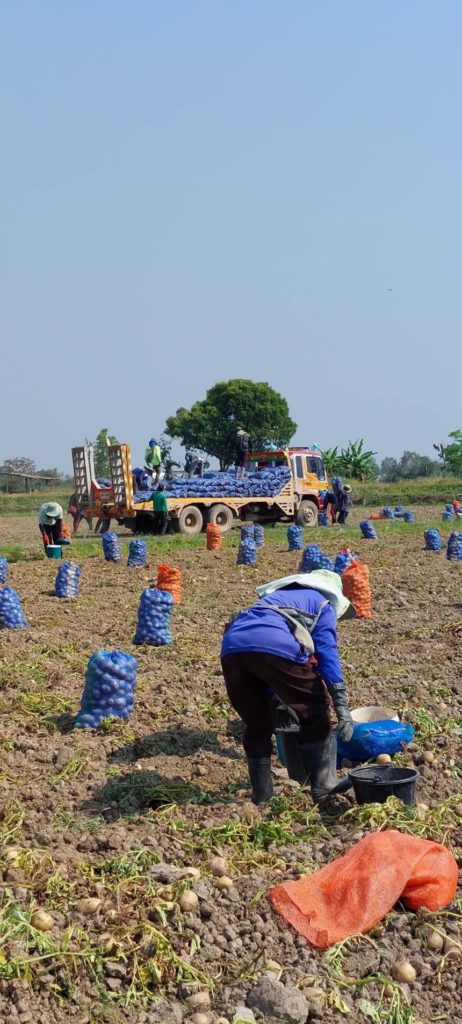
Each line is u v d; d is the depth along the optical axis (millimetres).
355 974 4531
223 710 8570
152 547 26078
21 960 4383
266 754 6309
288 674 6059
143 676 9898
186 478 33000
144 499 30594
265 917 4883
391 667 10117
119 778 6930
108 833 5809
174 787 6645
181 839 5801
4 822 6078
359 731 7004
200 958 4578
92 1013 4211
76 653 11227
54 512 24047
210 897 5012
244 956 4617
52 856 5434
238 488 33250
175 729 8062
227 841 5734
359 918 4809
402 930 4828
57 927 4723
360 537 28703
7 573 20391
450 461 73250
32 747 7609
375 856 5012
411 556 22484
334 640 6215
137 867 5340
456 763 7133
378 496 56688
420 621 13023
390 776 6352
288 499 34625
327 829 5926
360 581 13438
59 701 8930
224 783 6848
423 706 8602
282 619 6125
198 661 10609
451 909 4977
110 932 4656
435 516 44875
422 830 5715
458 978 4531
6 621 12914
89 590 17516
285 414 83500
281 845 5707
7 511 54094
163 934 4672
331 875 5016
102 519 32031
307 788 6504
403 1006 4301
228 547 26047
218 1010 4254
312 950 4672
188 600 15625
